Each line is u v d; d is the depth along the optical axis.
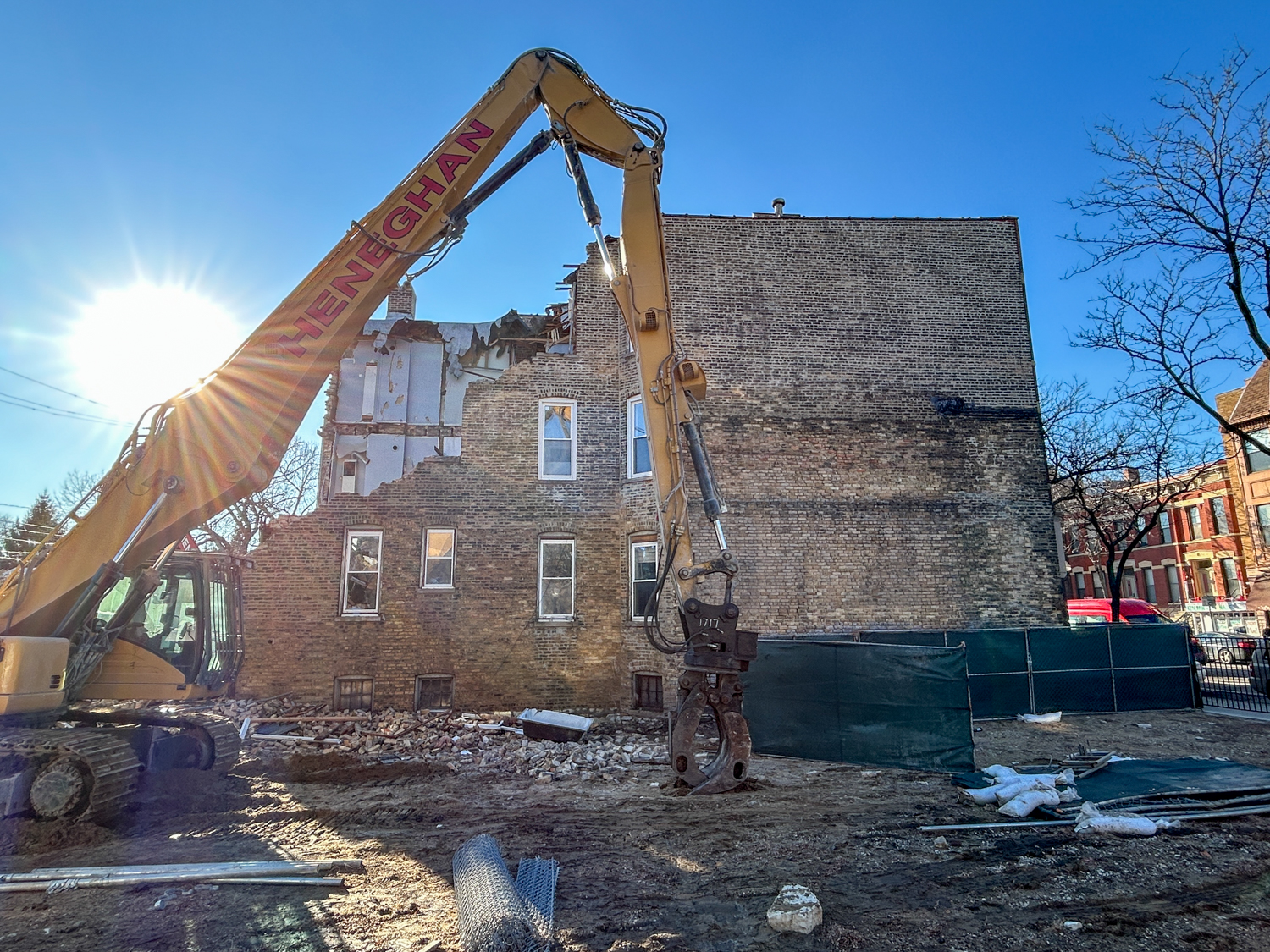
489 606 14.24
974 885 5.04
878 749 9.28
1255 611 24.77
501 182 8.08
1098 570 39.94
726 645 7.11
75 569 6.81
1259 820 6.46
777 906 4.37
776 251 15.31
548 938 4.10
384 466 20.56
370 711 13.49
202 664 8.51
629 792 8.02
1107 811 6.69
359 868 5.36
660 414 7.70
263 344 7.33
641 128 8.45
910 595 14.09
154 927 4.29
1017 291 15.58
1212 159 13.27
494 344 21.81
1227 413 34.53
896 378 14.98
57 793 6.19
